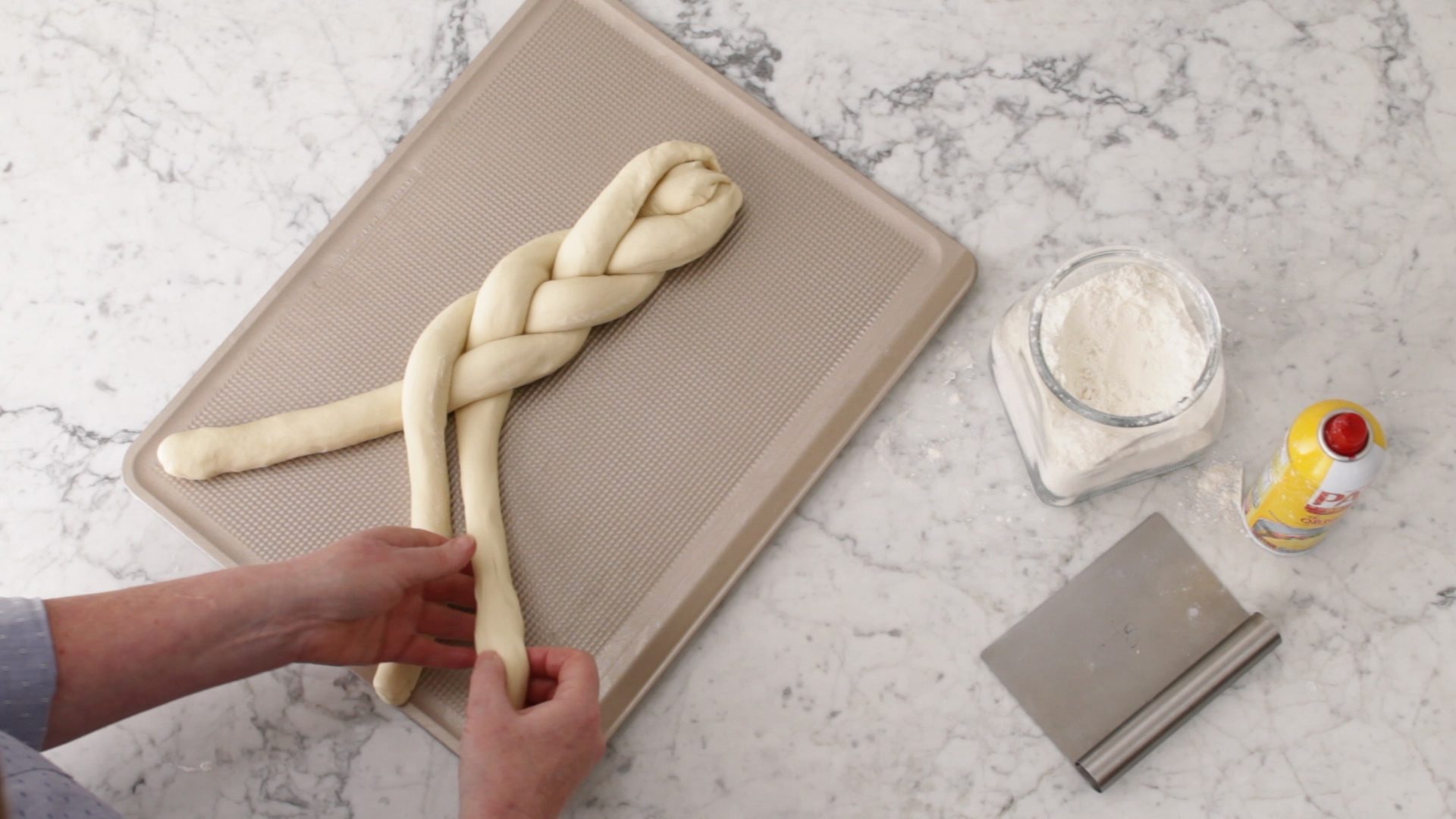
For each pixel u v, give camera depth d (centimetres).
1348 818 83
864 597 88
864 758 86
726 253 93
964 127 97
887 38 99
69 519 92
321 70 101
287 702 87
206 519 90
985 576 88
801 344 91
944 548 89
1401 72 96
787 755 86
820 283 93
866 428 91
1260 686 86
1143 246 93
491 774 73
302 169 99
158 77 102
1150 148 95
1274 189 94
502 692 75
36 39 103
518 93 98
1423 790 83
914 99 98
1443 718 84
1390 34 96
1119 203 94
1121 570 88
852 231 94
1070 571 88
